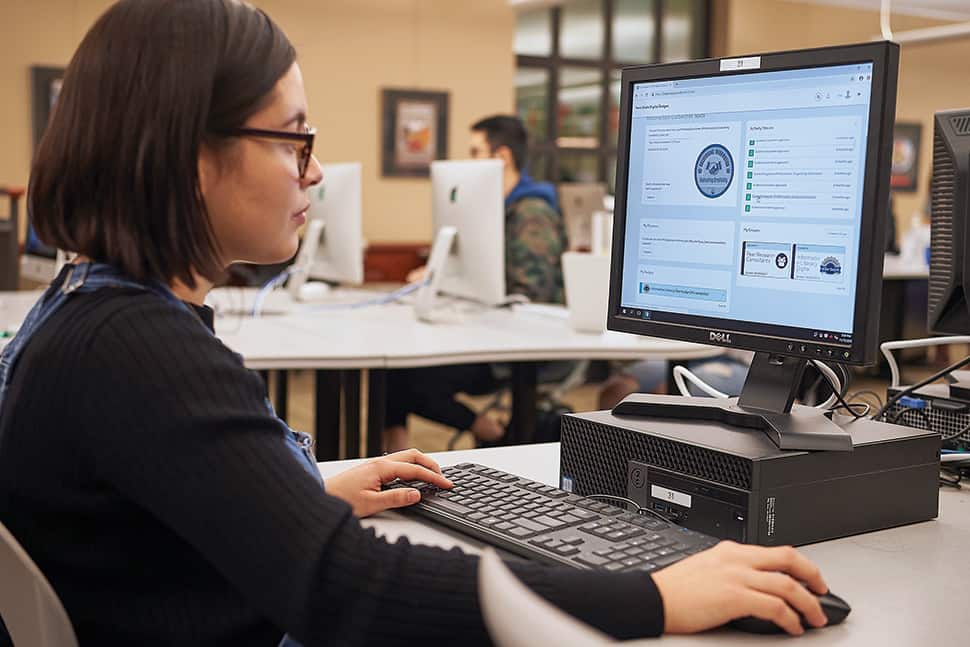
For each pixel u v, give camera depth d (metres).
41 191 0.82
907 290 5.87
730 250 1.16
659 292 1.24
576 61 8.54
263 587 0.73
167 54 0.80
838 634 0.82
